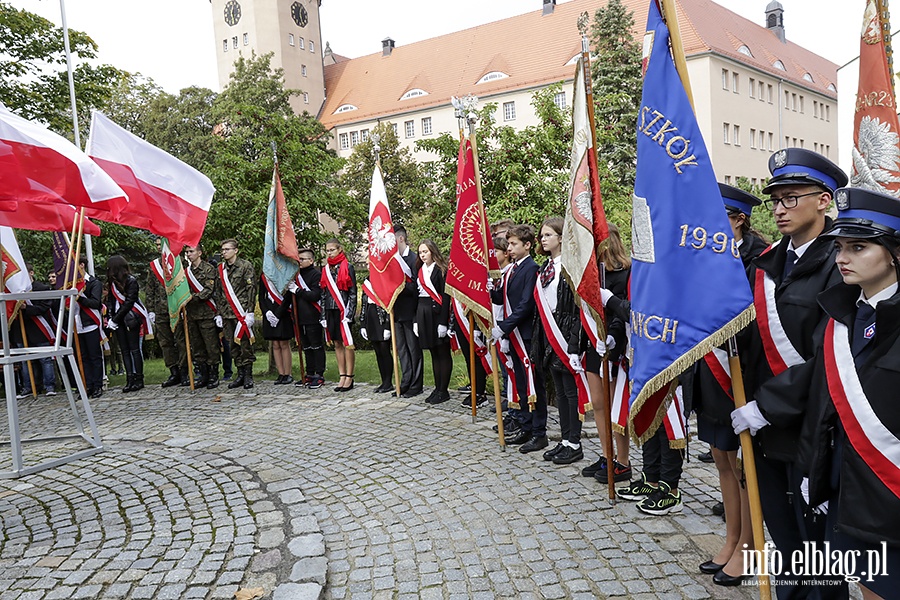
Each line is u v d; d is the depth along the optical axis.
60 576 3.69
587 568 3.58
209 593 3.46
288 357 9.48
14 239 7.46
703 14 43.69
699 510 4.30
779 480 2.95
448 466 5.38
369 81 57.22
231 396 8.72
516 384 5.93
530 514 4.33
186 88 34.94
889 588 2.21
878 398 2.20
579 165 4.26
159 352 15.73
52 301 9.37
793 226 2.75
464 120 6.20
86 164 4.96
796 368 2.59
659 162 3.01
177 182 6.61
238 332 8.95
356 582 3.56
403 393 8.27
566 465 5.25
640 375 3.05
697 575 3.46
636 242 3.11
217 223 15.73
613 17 25.08
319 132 36.59
